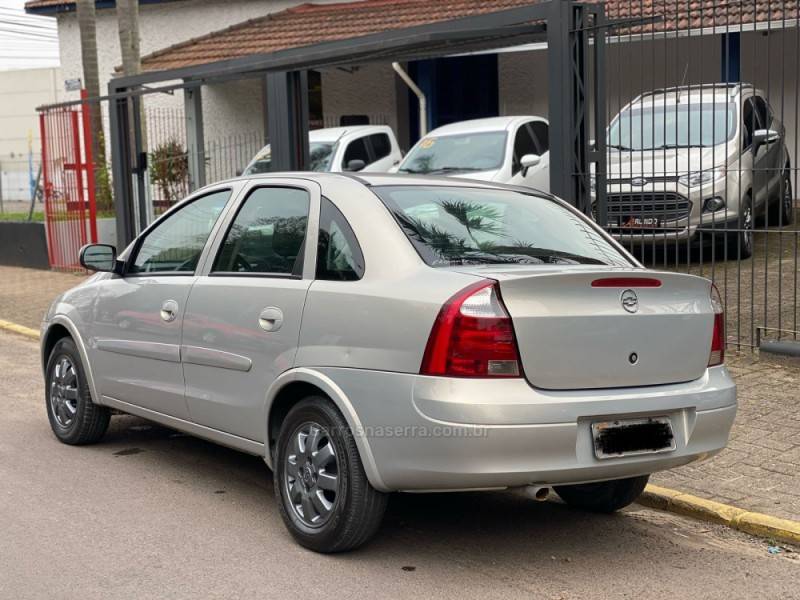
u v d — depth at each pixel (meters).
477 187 5.52
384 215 4.84
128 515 5.32
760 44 13.17
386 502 4.59
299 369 4.74
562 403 4.27
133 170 14.70
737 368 8.15
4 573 4.50
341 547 4.67
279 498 4.93
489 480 4.20
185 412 5.62
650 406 4.51
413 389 4.25
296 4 21.38
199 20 22.25
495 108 19.22
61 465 6.27
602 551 4.96
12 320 12.27
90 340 6.40
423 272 4.50
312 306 4.77
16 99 40.97
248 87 20.28
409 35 9.94
